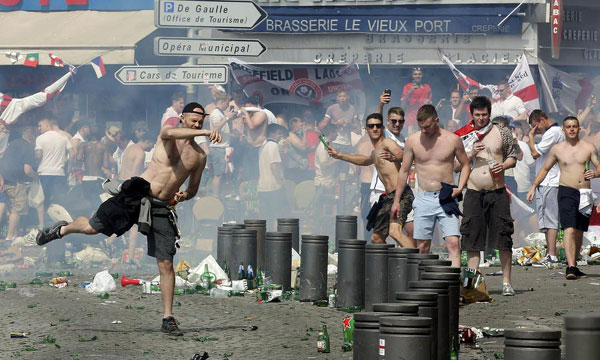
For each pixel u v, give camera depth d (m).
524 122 40.84
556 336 11.69
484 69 48.38
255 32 47.19
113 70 46.44
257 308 22.22
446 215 22.84
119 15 47.78
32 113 42.41
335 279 27.61
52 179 37.09
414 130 42.72
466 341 17.72
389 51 47.66
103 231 19.14
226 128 39.03
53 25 47.62
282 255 25.06
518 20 47.94
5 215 36.84
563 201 28.03
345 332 17.03
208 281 25.23
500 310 21.73
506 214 23.92
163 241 18.83
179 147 19.02
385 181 24.80
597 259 32.56
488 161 23.80
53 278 26.69
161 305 22.47
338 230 30.58
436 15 47.69
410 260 20.55
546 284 26.62
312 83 46.38
